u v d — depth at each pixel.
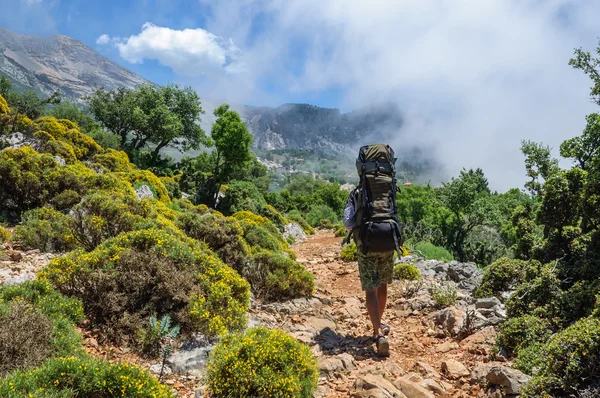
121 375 3.01
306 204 70.44
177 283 4.97
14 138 18.42
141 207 8.94
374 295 4.69
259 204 41.44
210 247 8.20
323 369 4.06
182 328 4.69
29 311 3.84
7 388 2.68
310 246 20.97
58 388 2.87
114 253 5.36
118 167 23.52
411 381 3.71
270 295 6.95
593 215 6.72
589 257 6.09
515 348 4.32
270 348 3.60
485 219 41.97
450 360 4.26
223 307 4.97
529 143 18.84
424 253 19.75
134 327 4.48
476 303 6.15
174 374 3.99
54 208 10.30
